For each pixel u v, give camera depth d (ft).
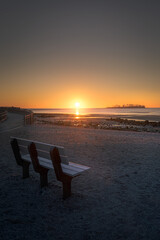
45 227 9.21
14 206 11.19
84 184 14.76
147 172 17.63
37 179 15.58
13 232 8.80
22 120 80.84
